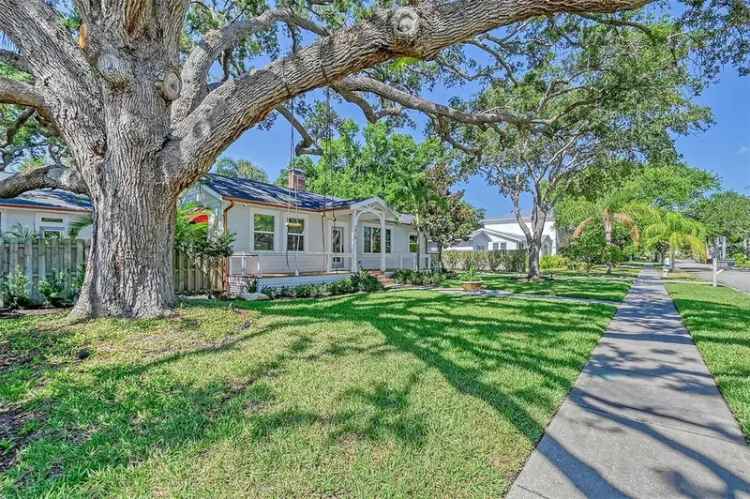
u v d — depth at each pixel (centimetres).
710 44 760
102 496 181
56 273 694
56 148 1309
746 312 817
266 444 233
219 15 893
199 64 601
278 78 459
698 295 1156
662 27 777
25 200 1196
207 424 253
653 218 2448
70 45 492
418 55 410
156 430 241
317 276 1346
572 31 880
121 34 449
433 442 246
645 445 259
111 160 472
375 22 412
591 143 1603
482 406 303
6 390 280
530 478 218
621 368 430
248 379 334
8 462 203
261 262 1301
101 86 481
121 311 468
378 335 521
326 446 234
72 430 237
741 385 371
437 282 1527
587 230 2381
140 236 478
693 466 234
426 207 2141
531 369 405
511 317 724
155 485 191
